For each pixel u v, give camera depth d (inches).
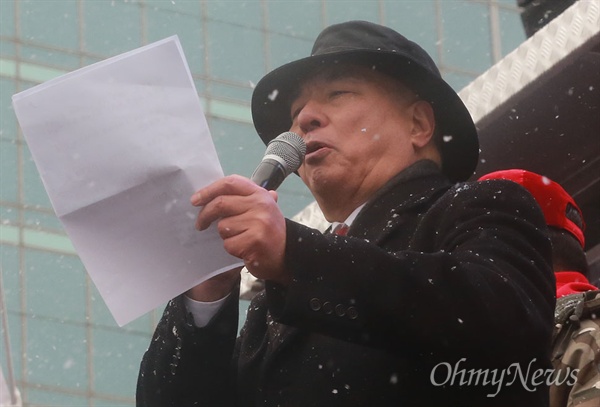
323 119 287.0
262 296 282.8
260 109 309.4
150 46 242.4
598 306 297.6
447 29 1374.3
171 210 241.0
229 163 1255.5
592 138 435.5
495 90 438.0
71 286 1155.3
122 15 1294.3
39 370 1118.4
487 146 444.5
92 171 239.8
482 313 235.6
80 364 1131.3
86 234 241.1
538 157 444.8
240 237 232.8
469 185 265.0
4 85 1232.8
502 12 1393.9
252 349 272.5
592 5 419.2
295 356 256.5
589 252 449.7
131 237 241.9
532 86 428.1
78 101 239.9
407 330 234.7
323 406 248.2
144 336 1149.1
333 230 284.4
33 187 1191.6
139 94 241.4
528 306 241.1
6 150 1201.4
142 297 242.5
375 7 1362.0
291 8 1350.9
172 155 240.2
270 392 256.7
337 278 234.1
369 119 285.9
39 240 1172.5
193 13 1315.2
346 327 233.9
